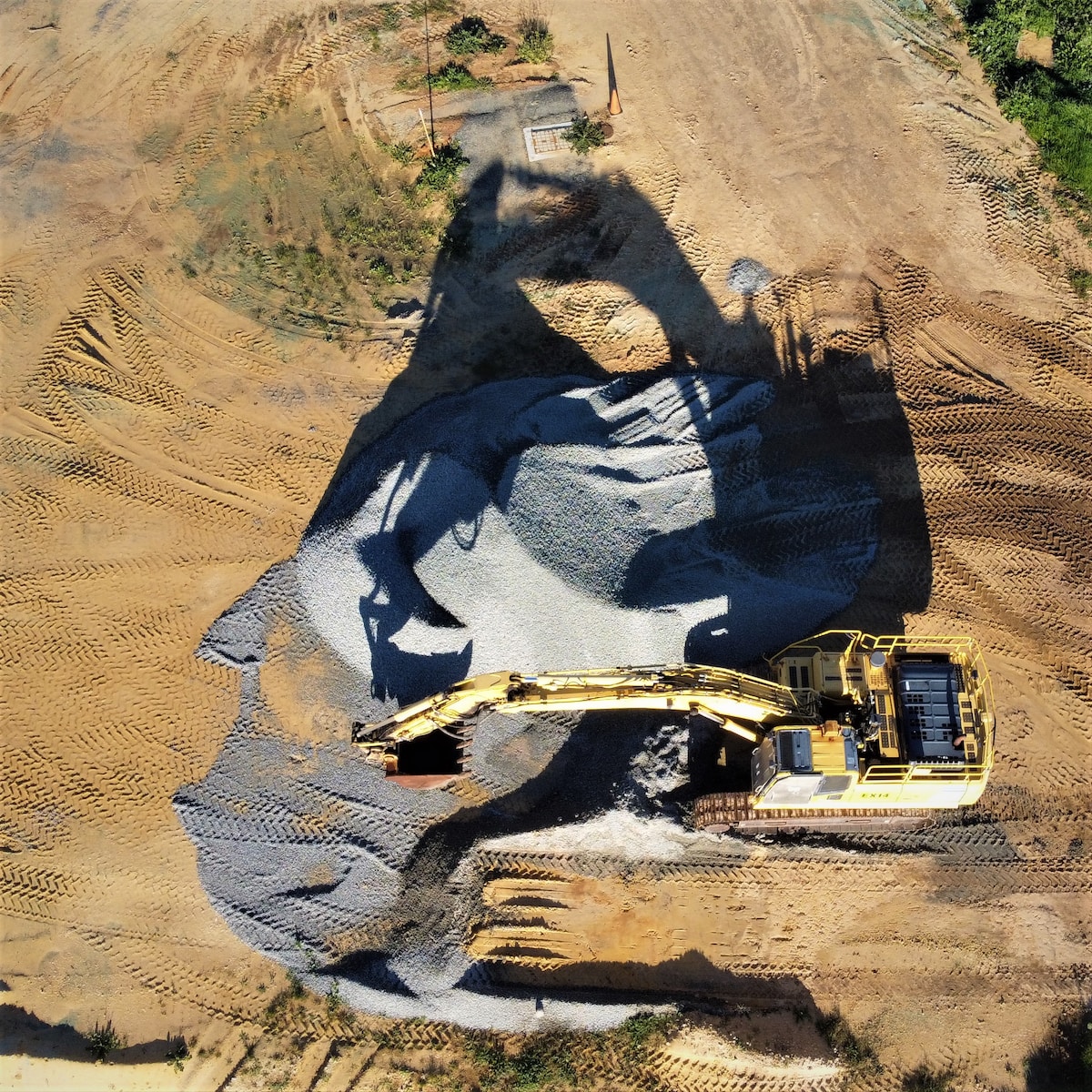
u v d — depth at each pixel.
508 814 20.56
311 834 20.70
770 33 26.80
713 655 20.66
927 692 17.44
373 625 20.92
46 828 20.95
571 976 19.80
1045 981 19.89
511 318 24.11
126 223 25.22
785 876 20.14
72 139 26.19
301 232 24.95
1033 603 21.81
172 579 22.36
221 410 23.56
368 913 20.30
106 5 27.44
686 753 20.20
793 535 21.78
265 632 21.83
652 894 20.08
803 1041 19.30
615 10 27.12
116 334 24.19
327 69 26.66
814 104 26.03
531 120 25.86
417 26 27.05
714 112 25.94
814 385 23.39
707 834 19.92
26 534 22.77
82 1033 19.97
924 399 23.28
